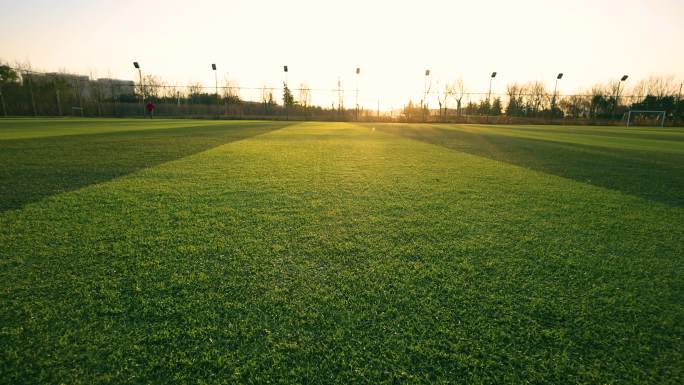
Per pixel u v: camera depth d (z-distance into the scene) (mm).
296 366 1031
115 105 31578
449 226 2312
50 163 4680
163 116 32469
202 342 1126
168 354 1071
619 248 1992
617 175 4617
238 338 1146
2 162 4711
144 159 5195
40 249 1830
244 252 1825
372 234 2127
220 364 1035
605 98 32844
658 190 3664
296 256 1782
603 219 2555
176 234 2078
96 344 1111
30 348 1089
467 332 1197
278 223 2307
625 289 1520
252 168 4566
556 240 2100
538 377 1009
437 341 1149
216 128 14438
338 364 1043
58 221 2291
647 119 31766
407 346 1123
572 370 1038
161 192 3162
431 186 3615
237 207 2693
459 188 3545
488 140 10766
